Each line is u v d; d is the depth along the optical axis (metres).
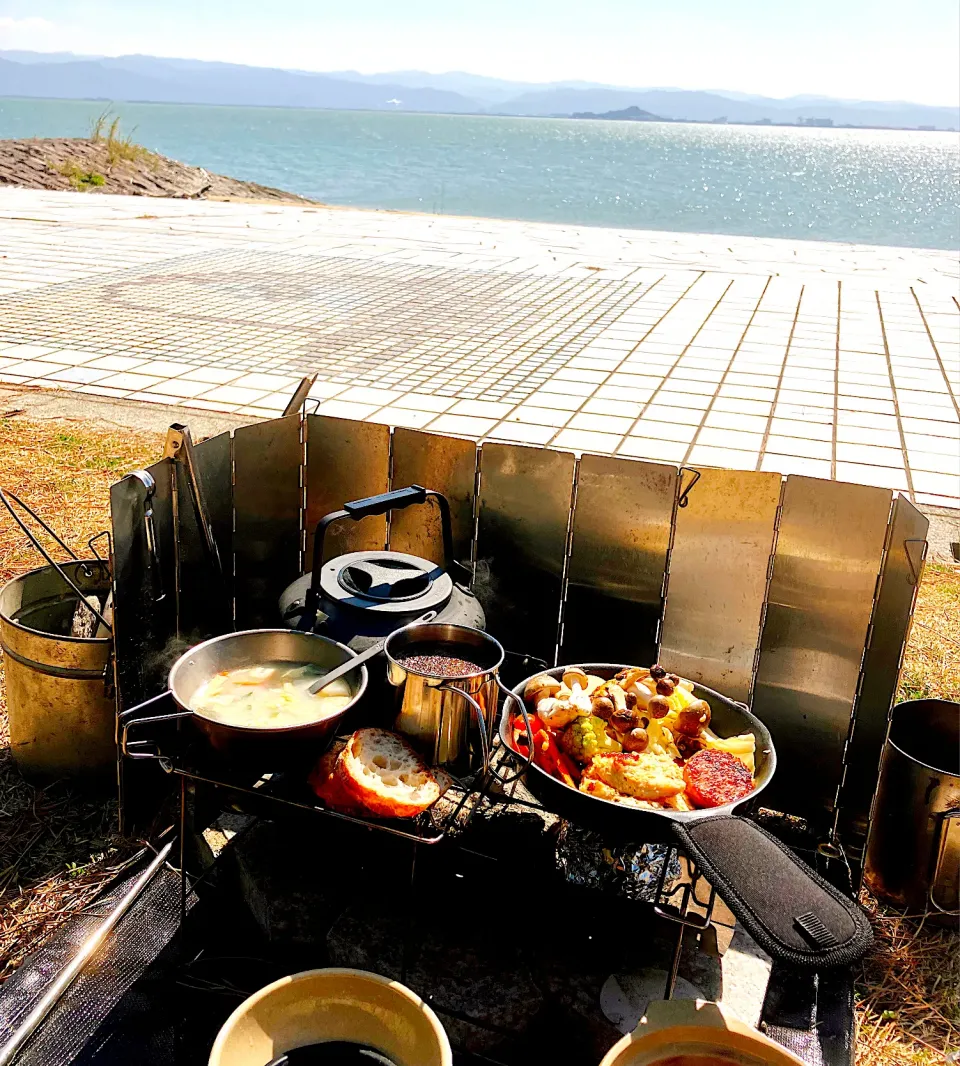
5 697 3.00
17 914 2.22
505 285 10.83
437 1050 1.62
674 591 2.65
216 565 2.62
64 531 4.07
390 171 53.56
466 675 1.99
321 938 2.10
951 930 2.35
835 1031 2.00
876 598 2.41
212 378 6.79
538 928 2.12
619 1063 1.62
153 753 2.29
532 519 2.74
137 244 12.54
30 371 6.78
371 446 2.84
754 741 2.13
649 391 6.95
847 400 6.96
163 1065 1.89
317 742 1.94
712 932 2.09
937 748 2.77
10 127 113.12
